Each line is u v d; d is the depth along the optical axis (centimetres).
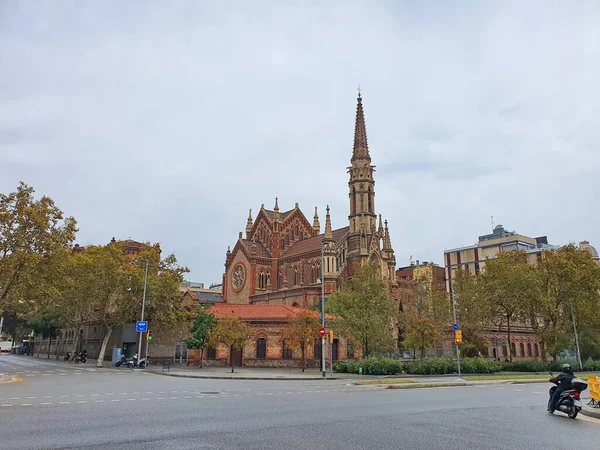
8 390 2823
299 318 5756
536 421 1920
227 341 5362
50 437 1403
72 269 5928
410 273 16338
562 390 2125
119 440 1373
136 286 6412
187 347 6169
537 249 14338
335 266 8488
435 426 1723
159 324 6469
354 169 9300
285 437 1459
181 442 1361
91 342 8975
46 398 2430
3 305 5178
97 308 7331
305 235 10781
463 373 5453
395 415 1975
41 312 7425
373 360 5197
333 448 1321
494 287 6744
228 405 2219
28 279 4756
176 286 6681
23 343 12900
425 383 3844
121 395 2630
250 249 10200
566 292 6650
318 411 2050
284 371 5544
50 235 4925
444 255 16388
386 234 9719
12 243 4694
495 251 15200
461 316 6900
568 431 1703
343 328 5916
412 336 6025
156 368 5866
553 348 6625
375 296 5969
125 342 7381
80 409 2022
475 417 1981
